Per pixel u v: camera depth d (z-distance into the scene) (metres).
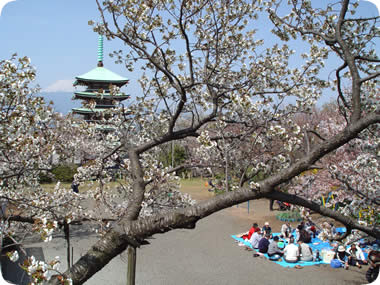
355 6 4.86
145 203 5.64
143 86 6.17
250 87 5.56
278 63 5.70
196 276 9.97
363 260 10.94
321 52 5.56
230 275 10.10
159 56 5.58
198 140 4.21
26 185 7.43
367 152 4.84
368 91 4.76
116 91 5.94
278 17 4.92
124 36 4.64
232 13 5.60
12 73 3.75
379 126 4.41
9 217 4.24
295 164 3.04
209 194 22.88
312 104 5.57
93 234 12.52
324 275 10.10
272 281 9.59
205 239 13.99
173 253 12.16
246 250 12.62
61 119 6.50
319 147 2.99
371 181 5.18
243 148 5.20
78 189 7.89
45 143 4.94
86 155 6.69
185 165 5.10
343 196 7.81
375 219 5.05
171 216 3.24
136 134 6.47
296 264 11.12
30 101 3.94
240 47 6.02
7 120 3.76
